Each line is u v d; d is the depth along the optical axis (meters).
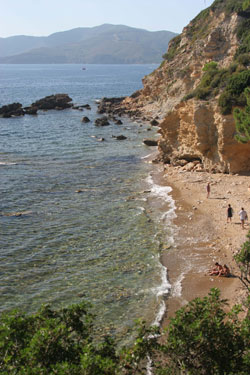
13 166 51.47
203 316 12.38
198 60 82.50
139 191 41.41
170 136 52.12
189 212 34.88
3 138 70.75
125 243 29.25
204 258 26.55
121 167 51.44
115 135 73.69
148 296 22.38
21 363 10.90
